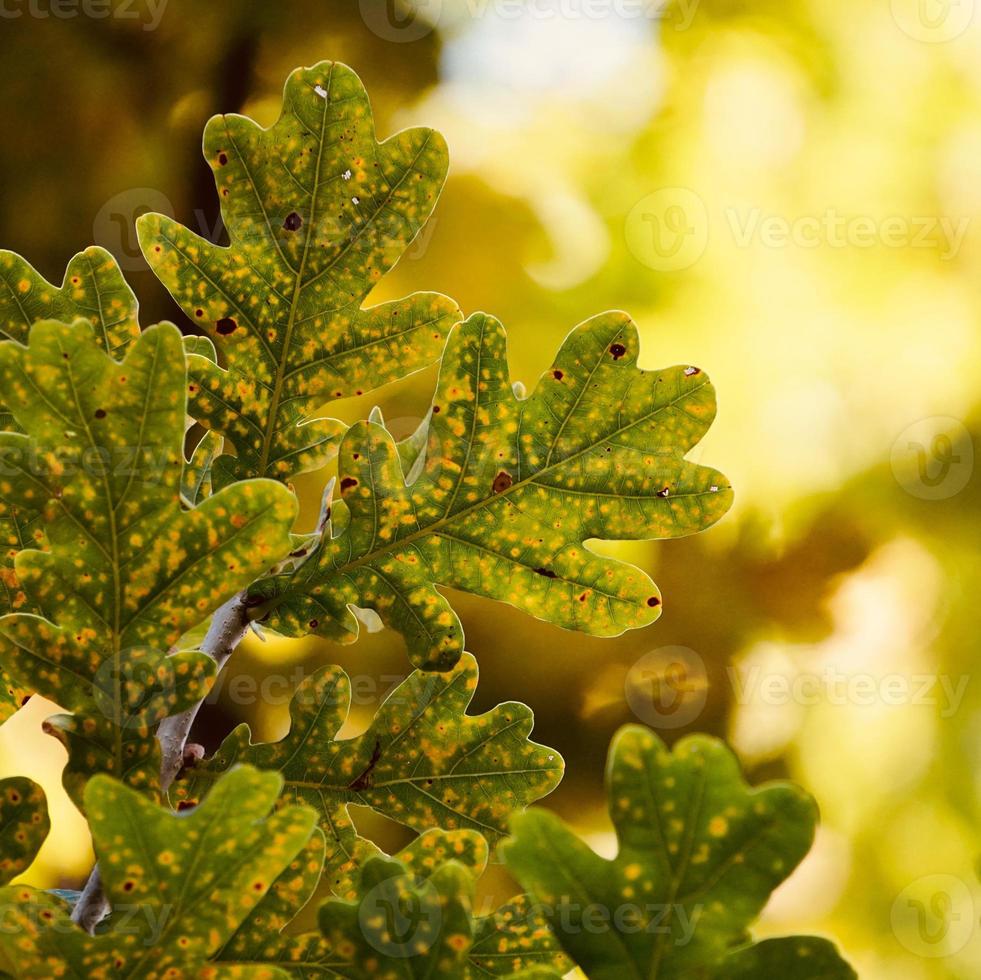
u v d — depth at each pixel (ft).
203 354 3.75
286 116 3.71
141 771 3.54
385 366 3.72
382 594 3.68
